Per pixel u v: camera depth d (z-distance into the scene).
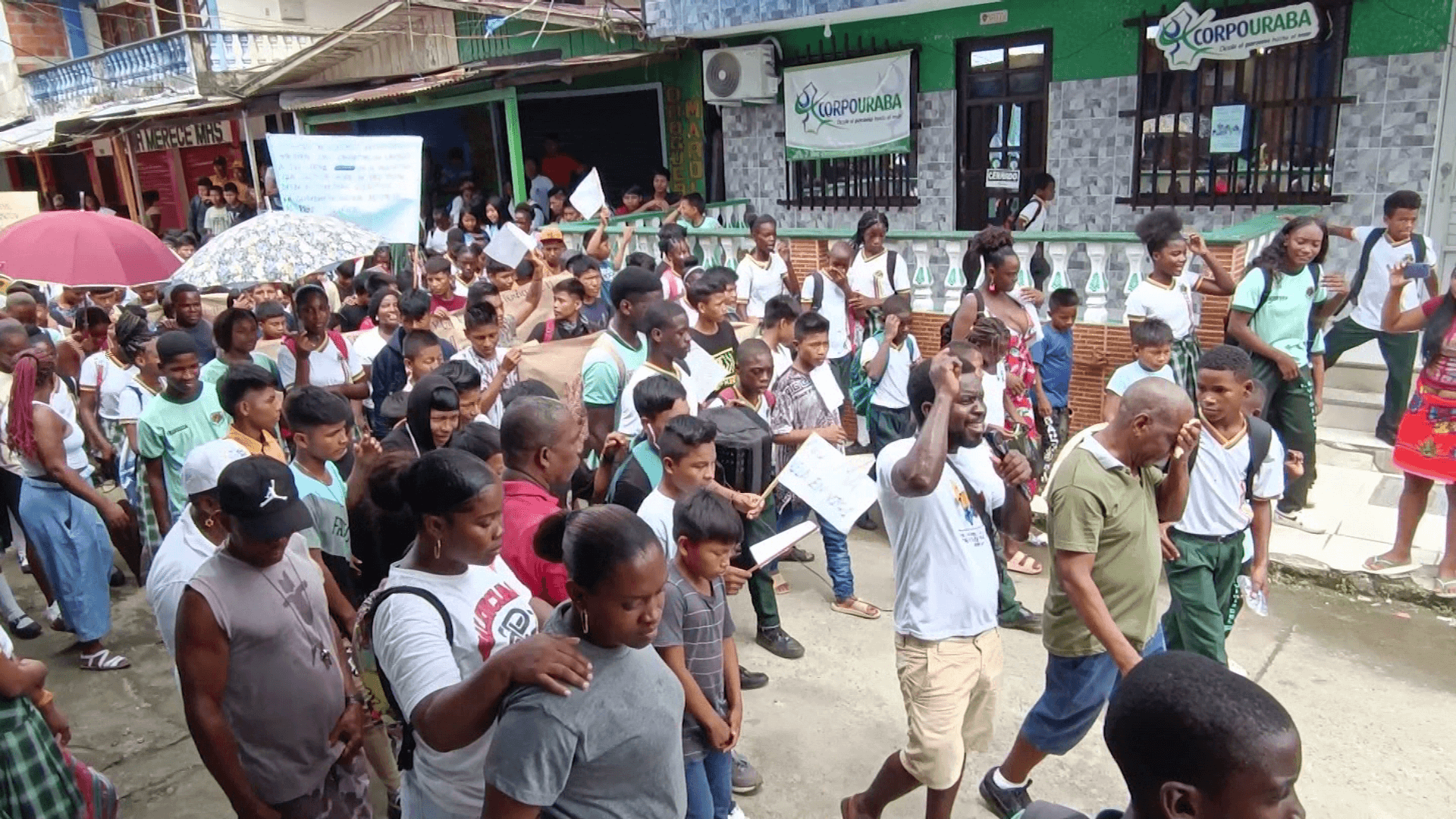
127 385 6.22
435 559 2.54
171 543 3.21
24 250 5.88
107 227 6.03
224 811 4.28
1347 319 7.08
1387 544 5.94
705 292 5.56
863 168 11.47
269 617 2.87
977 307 5.51
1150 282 6.15
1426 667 4.88
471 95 12.60
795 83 11.64
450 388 3.99
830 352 7.75
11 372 5.89
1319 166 8.53
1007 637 5.34
